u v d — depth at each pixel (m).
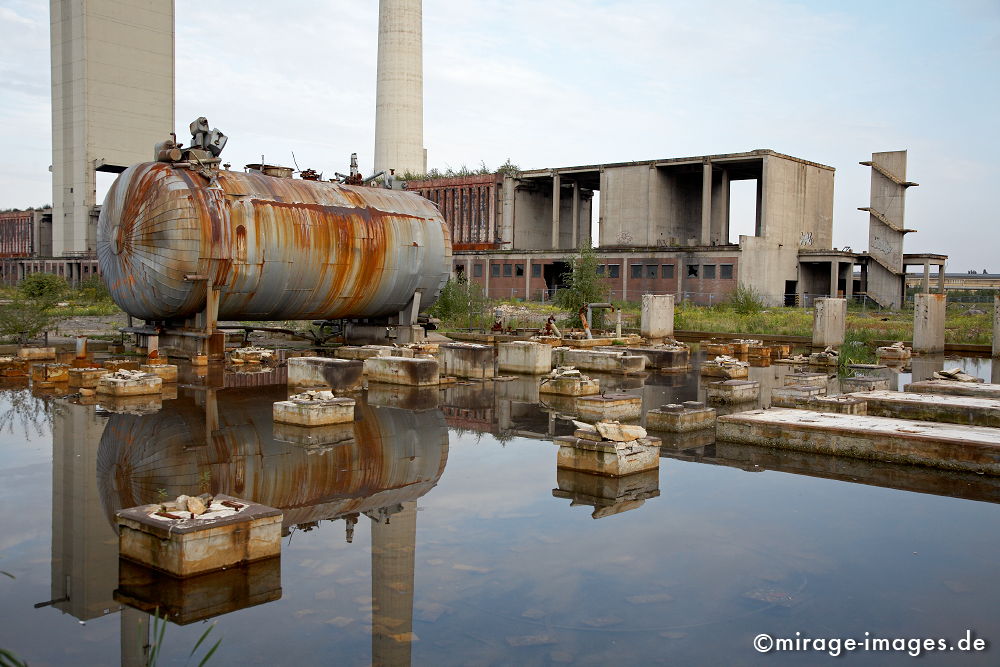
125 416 16.05
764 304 61.78
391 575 7.99
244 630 6.75
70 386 20.42
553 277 74.62
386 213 29.17
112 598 7.33
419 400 19.31
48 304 34.34
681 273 64.06
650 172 70.50
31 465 11.95
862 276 68.50
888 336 40.44
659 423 16.27
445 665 6.20
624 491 11.25
